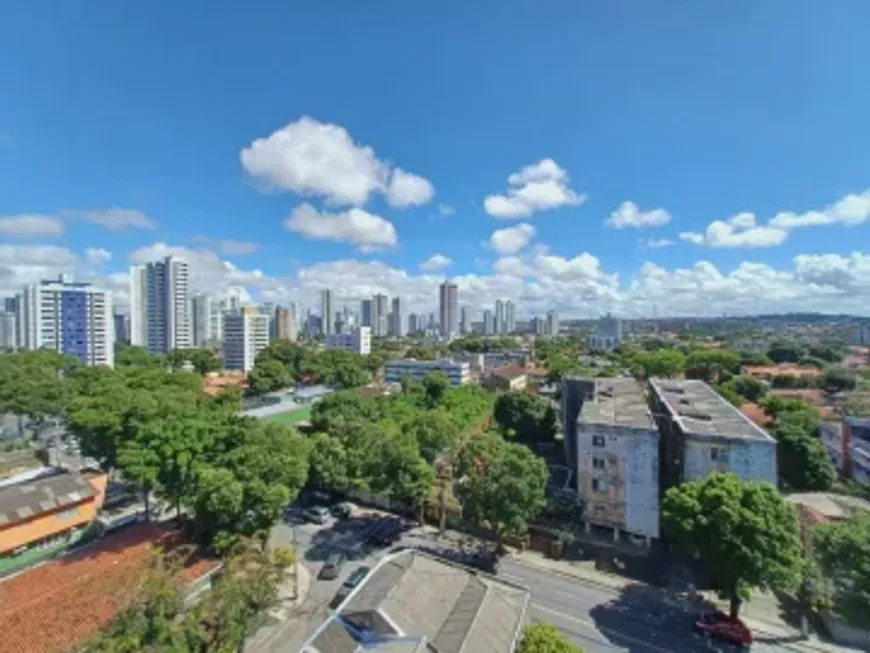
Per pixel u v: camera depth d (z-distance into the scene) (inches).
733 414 1926.7
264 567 1106.7
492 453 1603.1
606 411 1971.0
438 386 3447.3
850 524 1220.5
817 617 1286.9
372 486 1721.2
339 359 5132.9
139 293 6801.2
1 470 2224.4
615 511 1696.6
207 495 1376.7
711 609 1328.7
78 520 1644.9
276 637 1177.4
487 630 949.2
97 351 5172.2
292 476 1539.1
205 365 5369.1
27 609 1052.5
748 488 1240.8
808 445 2028.8
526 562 1569.9
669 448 1961.1
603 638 1198.9
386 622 943.0
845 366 4200.3
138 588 925.8
